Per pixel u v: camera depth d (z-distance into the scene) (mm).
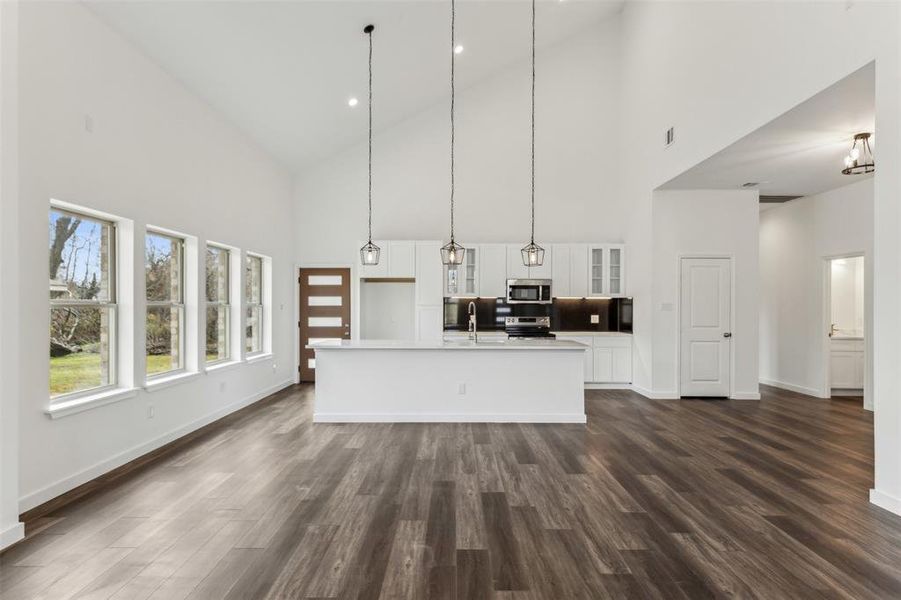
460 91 8039
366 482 3516
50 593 2156
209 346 5672
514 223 8055
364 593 2154
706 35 5105
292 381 7902
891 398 2992
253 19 4348
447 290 7723
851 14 3229
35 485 3092
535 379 5445
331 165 7980
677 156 5816
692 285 6656
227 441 4609
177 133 4699
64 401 3430
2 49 2582
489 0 5875
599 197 8070
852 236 6230
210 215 5344
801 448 4379
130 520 2881
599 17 7887
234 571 2332
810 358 6965
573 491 3348
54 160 3229
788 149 4805
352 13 4883
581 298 7973
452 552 2510
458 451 4293
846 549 2539
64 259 3516
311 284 7973
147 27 3920
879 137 3029
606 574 2309
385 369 5445
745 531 2744
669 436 4797
